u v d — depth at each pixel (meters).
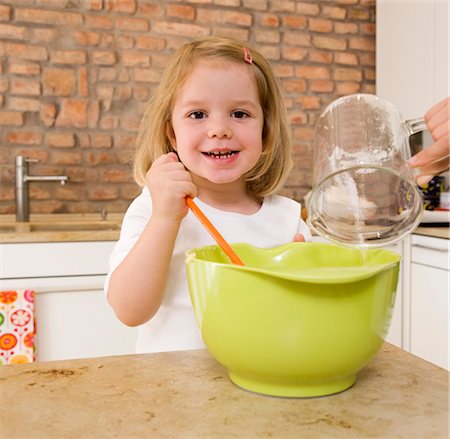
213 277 0.56
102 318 1.85
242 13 2.65
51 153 2.43
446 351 2.05
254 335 0.54
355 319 0.54
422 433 0.47
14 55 2.37
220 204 1.10
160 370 0.63
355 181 0.77
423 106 2.42
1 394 0.55
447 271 2.05
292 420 0.49
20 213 2.26
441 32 2.28
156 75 2.53
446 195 2.36
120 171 2.51
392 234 0.81
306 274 0.54
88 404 0.53
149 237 0.82
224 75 0.96
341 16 2.80
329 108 0.77
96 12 2.46
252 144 0.97
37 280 1.79
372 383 0.59
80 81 2.45
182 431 0.47
